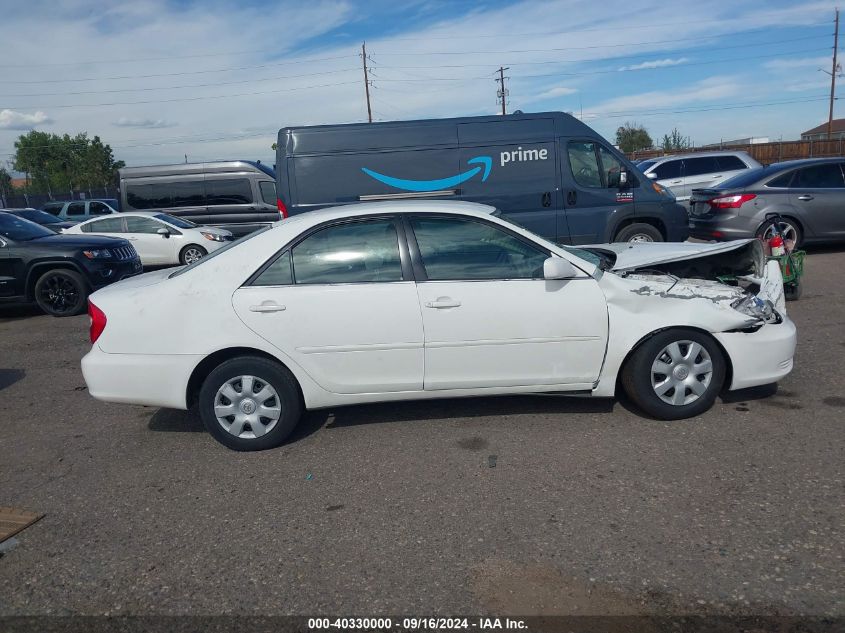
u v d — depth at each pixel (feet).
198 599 10.04
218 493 13.37
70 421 18.10
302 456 14.85
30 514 12.86
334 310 14.69
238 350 15.03
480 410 16.89
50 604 10.12
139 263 37.47
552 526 11.47
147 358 14.83
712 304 15.30
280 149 32.48
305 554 11.06
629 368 15.53
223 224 56.75
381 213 15.21
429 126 32.24
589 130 32.71
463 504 12.37
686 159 57.00
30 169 209.15
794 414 15.76
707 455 13.82
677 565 10.21
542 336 15.01
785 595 9.43
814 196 35.91
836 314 25.21
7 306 38.88
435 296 14.76
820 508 11.59
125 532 12.07
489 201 32.55
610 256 18.86
